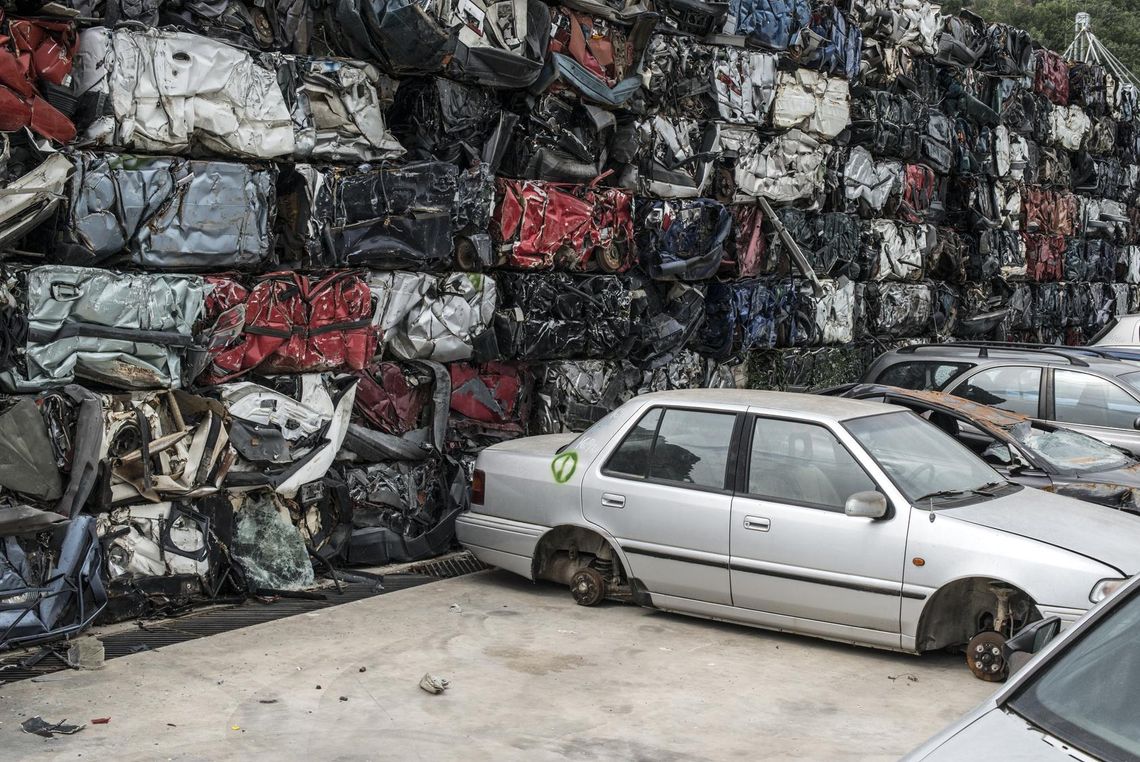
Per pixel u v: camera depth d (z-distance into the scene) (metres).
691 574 6.61
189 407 6.92
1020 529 5.84
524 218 9.27
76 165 6.29
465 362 9.18
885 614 6.00
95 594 6.27
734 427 6.70
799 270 12.68
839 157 13.07
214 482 6.95
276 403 7.37
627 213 10.27
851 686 5.76
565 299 9.72
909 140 14.15
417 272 8.55
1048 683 3.03
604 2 9.70
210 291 7.08
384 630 6.58
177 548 6.79
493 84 8.87
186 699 5.36
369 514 8.10
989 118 16.23
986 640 5.80
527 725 5.14
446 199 8.40
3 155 5.99
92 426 6.29
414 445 8.39
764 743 4.98
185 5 7.08
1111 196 21.58
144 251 6.70
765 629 6.75
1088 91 20.09
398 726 5.09
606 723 5.18
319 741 4.89
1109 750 2.75
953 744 2.83
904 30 14.25
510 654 6.17
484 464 7.64
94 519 6.31
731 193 11.59
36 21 6.15
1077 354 10.02
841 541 6.11
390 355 8.62
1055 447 8.10
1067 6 46.47
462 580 7.81
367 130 7.98
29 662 5.75
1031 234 18.28
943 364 10.09
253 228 7.20
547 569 7.35
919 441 6.70
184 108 6.80
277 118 7.33
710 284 11.77
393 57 8.05
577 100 9.80
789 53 12.08
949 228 15.97
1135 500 7.13
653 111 10.66
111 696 5.36
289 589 7.28
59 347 6.26
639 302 10.63
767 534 6.33
